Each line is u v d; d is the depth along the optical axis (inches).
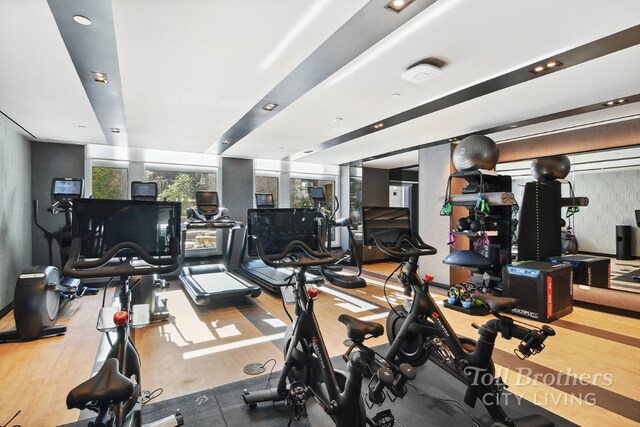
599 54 104.3
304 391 74.4
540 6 79.8
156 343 133.3
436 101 149.1
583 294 189.0
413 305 100.1
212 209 233.6
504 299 81.8
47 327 141.7
